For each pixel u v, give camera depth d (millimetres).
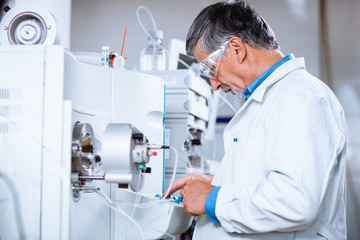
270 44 1251
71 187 975
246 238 1152
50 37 1178
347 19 3852
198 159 2352
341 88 3838
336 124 1092
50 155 940
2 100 966
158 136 1475
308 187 982
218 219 1114
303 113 1042
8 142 955
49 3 2256
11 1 1431
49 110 948
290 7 3916
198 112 2139
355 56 3830
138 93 1348
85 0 4117
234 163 1224
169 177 1949
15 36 1183
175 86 1989
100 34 4074
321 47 3871
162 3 4043
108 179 968
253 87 1241
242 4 1297
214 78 1340
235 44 1231
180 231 1383
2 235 941
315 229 1120
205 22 1282
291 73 1201
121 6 4078
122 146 949
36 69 959
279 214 999
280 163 1024
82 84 1081
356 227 3637
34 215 937
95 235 1120
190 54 1389
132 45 4031
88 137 1068
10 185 947
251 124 1219
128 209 1246
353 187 3689
